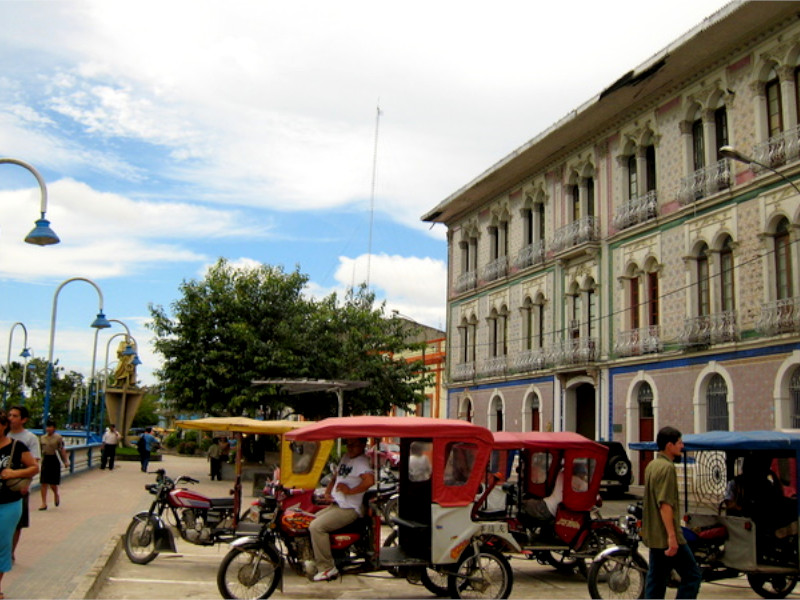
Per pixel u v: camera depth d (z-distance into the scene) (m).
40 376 74.50
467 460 9.43
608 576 9.40
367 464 9.30
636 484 25.45
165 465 34.94
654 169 26.17
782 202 20.23
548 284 31.31
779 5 20.00
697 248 23.42
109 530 12.91
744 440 9.99
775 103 21.06
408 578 9.49
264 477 16.28
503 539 9.50
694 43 22.17
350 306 33.72
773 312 20.05
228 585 9.02
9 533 7.56
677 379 23.62
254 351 28.78
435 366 45.06
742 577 11.85
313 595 9.75
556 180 31.33
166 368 28.88
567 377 29.47
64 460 16.25
